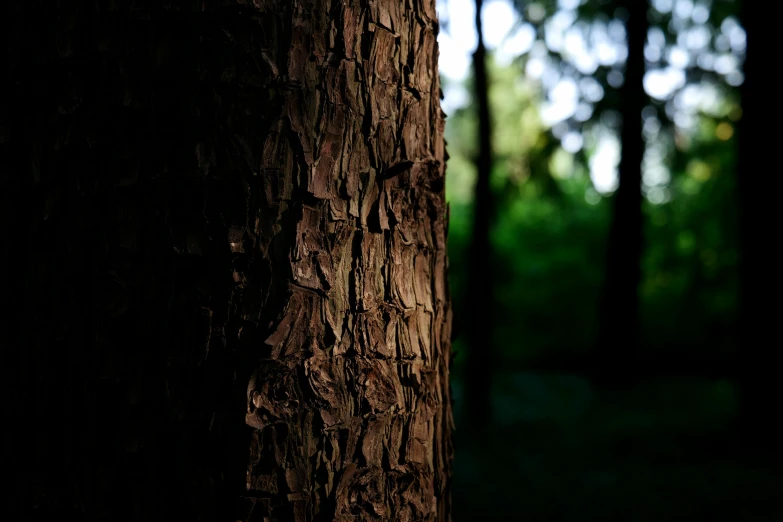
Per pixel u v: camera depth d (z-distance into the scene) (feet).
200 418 4.78
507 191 47.57
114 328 4.87
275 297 4.82
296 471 4.85
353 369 5.12
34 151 5.09
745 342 30.53
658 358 66.59
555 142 46.68
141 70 4.85
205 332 4.78
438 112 6.00
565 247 76.79
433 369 5.86
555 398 46.03
